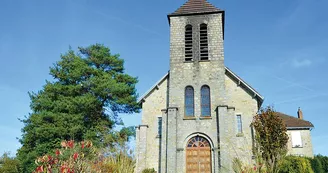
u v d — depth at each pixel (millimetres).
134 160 17156
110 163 15953
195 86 25812
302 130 36438
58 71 32062
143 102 27000
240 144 23984
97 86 30266
